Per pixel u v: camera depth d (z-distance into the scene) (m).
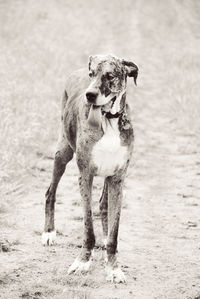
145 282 8.44
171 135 18.56
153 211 11.79
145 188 13.42
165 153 16.55
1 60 21.69
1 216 10.91
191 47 36.50
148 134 18.59
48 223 9.85
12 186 12.27
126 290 8.14
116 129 8.42
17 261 8.95
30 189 12.65
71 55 27.47
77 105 9.20
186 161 15.78
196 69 28.72
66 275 8.45
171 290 8.16
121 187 8.70
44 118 16.72
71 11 44.28
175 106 21.61
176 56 32.56
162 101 23.62
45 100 18.53
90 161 8.57
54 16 39.66
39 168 14.26
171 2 54.16
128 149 8.57
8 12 39.47
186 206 12.21
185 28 44.19
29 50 25.52
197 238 10.38
